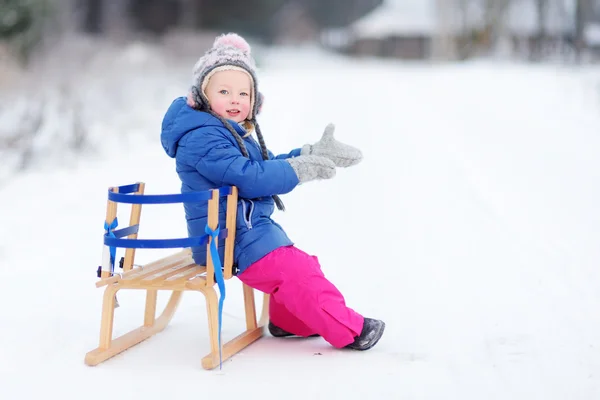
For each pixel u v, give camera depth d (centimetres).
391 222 1027
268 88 3091
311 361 567
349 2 11019
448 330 626
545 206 1110
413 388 506
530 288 736
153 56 4178
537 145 1705
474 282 759
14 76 2667
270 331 644
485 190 1226
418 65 6519
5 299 733
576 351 570
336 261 849
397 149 1641
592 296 708
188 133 602
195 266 607
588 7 8019
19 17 3117
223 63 610
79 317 680
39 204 1199
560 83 3139
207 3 8800
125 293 759
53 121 1891
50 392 509
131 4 8212
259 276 591
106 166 1518
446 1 7119
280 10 10062
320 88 3167
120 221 1070
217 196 558
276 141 1703
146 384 521
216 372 545
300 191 1220
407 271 803
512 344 589
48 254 911
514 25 7512
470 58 7131
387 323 647
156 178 1397
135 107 2397
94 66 3450
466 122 2145
